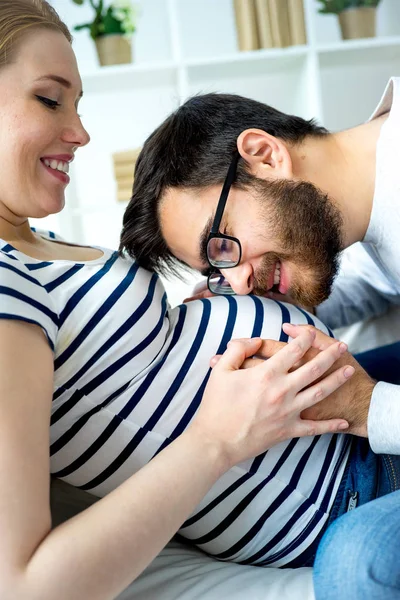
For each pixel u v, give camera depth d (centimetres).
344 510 110
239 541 107
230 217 128
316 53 321
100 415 103
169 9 318
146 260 132
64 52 109
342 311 177
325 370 100
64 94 110
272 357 97
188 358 108
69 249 122
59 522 116
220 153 128
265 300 122
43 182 109
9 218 111
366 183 136
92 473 107
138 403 104
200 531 108
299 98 349
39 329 90
